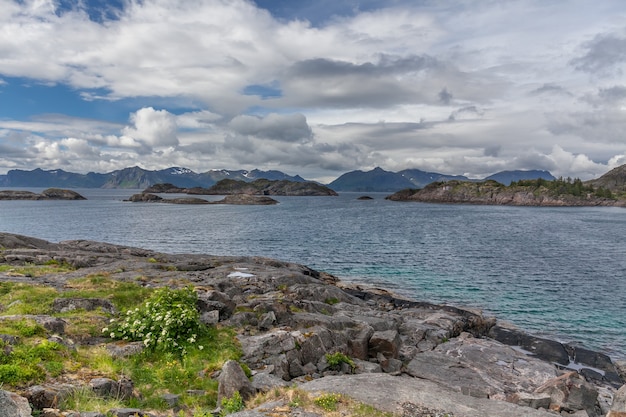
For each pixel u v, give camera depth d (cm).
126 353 1355
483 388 1800
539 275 4869
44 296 1975
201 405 1107
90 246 4612
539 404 1586
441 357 2130
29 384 879
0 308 1767
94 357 1190
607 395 1942
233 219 12938
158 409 1018
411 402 1107
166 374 1262
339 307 2883
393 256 6178
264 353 1633
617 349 2656
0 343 1012
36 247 4209
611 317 3291
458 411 1077
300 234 8919
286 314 2195
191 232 9225
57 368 991
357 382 1264
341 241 7812
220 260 4303
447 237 8525
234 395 1078
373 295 3650
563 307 3566
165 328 1502
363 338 2091
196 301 1967
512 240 8094
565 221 13450
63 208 17650
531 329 3030
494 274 4919
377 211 18038
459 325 2769
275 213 16012
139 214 14838
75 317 1620
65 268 3144
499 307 3572
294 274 3519
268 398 1084
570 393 1612
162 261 4119
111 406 905
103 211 16112
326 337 1962
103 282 2456
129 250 4631
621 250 6856
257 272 3547
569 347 2555
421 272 5041
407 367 2012
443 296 3931
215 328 1789
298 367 1639
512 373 2009
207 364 1416
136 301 2091
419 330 2516
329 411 992
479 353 2233
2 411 671
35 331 1206
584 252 6631
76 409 839
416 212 17662
